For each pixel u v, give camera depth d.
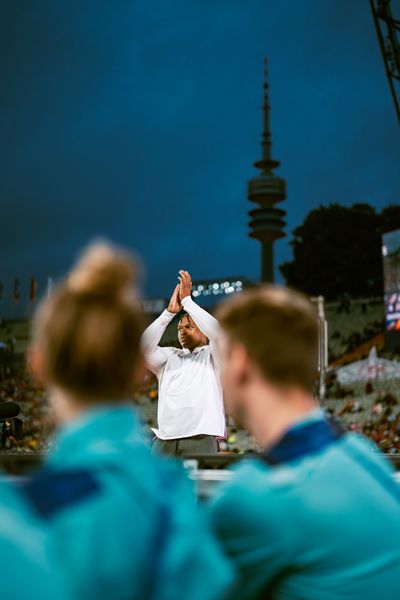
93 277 1.85
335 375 51.50
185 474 1.89
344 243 80.69
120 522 1.60
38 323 1.86
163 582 1.59
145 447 1.82
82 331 1.79
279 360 2.26
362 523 2.09
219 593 1.67
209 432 6.41
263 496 2.10
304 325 2.30
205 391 6.49
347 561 2.07
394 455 3.03
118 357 1.81
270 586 2.14
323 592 2.07
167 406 6.52
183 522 1.69
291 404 2.29
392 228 79.69
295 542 2.07
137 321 1.87
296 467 2.16
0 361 75.00
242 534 2.09
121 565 1.56
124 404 1.85
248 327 2.29
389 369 48.78
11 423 4.64
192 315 6.29
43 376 1.86
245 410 2.34
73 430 1.75
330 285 80.81
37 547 1.52
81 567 1.54
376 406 45.91
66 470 1.65
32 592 1.48
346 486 2.13
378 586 2.06
